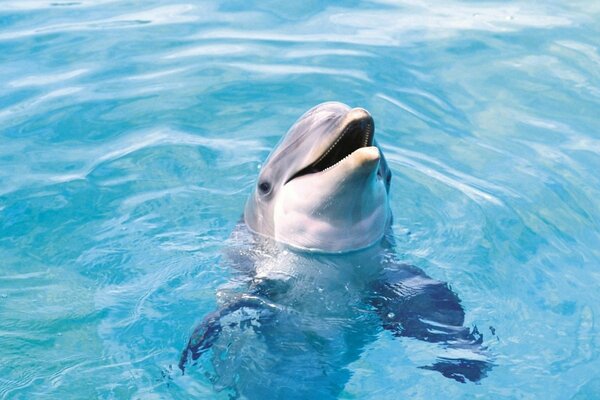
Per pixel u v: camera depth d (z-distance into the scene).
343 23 12.84
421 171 9.20
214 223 8.23
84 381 6.24
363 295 6.94
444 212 8.41
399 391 6.11
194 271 7.47
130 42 12.09
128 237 8.01
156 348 6.60
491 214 8.41
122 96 10.65
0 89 10.76
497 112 10.56
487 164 9.41
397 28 12.73
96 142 9.70
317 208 6.87
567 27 12.83
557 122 10.35
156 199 8.63
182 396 6.07
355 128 6.26
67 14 13.17
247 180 9.03
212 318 6.45
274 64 11.49
